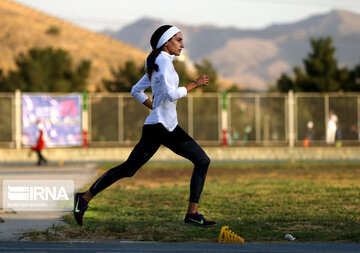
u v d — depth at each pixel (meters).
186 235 15.05
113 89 85.81
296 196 23.89
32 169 41.38
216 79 84.25
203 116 54.00
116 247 13.05
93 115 53.62
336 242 14.09
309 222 17.17
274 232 15.40
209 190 26.33
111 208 20.77
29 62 89.00
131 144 53.81
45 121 52.66
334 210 19.72
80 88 91.81
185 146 12.95
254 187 27.62
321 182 30.03
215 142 54.06
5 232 15.70
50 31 192.62
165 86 12.44
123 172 13.06
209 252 12.29
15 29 186.75
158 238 14.73
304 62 81.62
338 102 54.78
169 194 25.12
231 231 14.49
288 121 54.72
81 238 14.87
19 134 52.53
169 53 12.98
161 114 12.74
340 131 54.75
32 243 13.67
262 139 54.41
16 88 85.81
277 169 40.41
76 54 179.62
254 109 54.59
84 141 53.28
